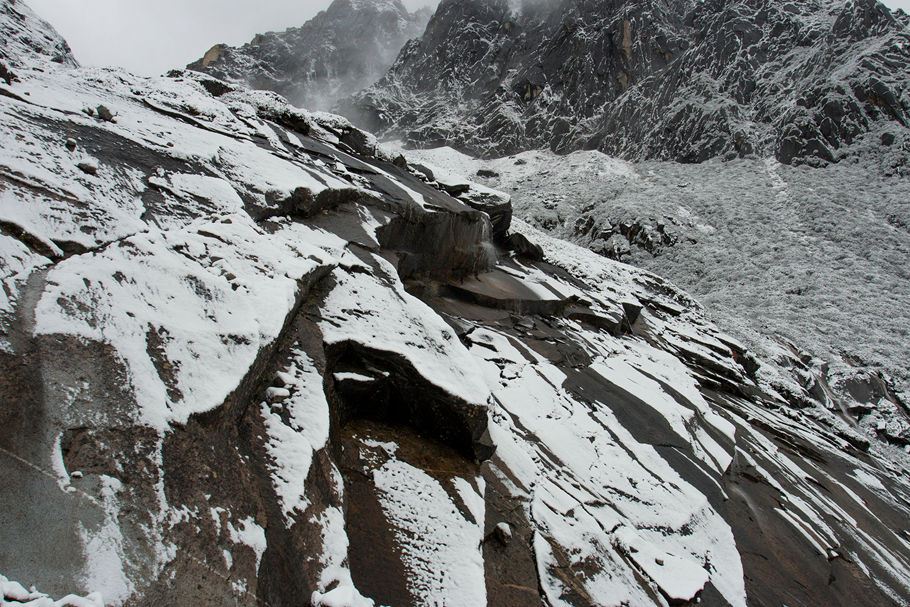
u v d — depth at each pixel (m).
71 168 4.05
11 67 6.72
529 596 3.56
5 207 3.00
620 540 4.82
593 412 7.40
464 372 4.70
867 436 20.39
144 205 4.27
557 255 18.81
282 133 9.27
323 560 2.53
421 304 5.53
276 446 2.90
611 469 6.15
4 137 3.89
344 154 10.33
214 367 2.77
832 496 10.00
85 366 2.29
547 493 4.84
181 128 6.71
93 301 2.62
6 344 2.16
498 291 10.26
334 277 5.09
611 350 11.10
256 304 3.47
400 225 8.25
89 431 2.10
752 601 5.23
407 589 2.98
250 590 2.06
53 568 1.69
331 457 3.27
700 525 6.09
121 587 1.76
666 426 8.22
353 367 4.32
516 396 6.60
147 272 3.08
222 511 2.25
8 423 1.94
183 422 2.39
